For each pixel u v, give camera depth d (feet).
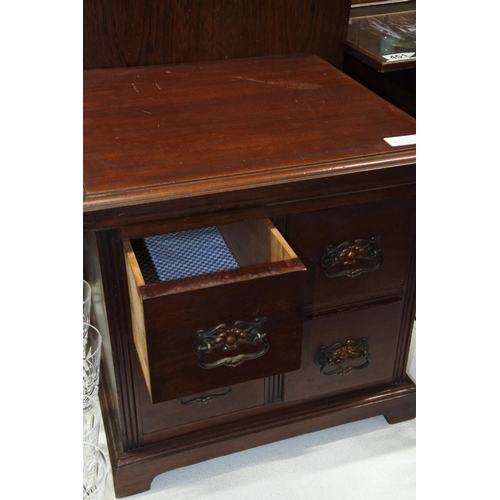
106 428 4.26
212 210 3.32
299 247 3.68
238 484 4.19
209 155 3.51
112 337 3.60
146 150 3.54
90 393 3.67
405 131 3.80
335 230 3.70
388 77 4.77
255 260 3.84
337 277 3.87
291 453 4.42
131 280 3.31
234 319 3.23
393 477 4.24
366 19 5.26
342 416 4.41
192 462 4.14
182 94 4.20
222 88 4.30
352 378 4.38
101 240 3.28
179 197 3.21
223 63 4.71
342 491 4.14
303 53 4.92
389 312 4.16
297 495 4.12
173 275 4.10
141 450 4.03
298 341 3.43
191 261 4.24
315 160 3.48
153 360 3.19
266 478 4.23
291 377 4.16
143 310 3.03
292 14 4.76
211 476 4.25
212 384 3.39
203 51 4.74
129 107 4.00
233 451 4.22
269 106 4.07
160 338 3.14
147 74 4.48
